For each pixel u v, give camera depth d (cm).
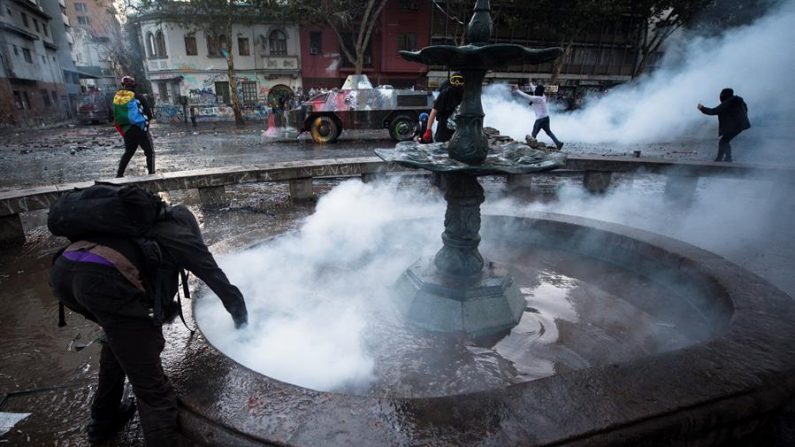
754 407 162
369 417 153
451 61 242
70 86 3950
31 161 1145
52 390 239
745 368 175
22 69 2706
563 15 2367
